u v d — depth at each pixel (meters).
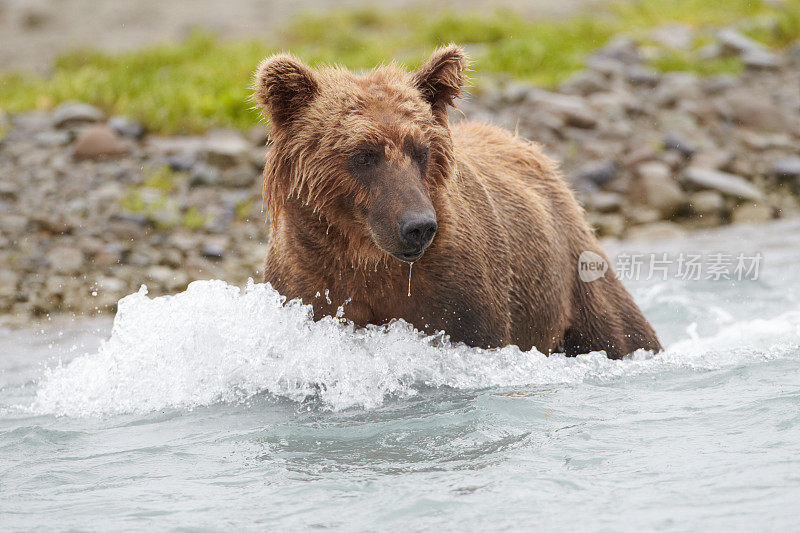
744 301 15.96
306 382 10.41
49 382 11.72
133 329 11.06
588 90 29.47
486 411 9.51
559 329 12.03
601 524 7.05
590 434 8.82
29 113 27.14
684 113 28.25
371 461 8.44
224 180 23.06
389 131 9.30
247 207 22.05
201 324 10.80
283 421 9.66
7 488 8.28
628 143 26.64
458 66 10.02
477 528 7.09
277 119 9.77
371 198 9.29
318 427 9.39
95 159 23.75
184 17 42.50
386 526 7.18
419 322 10.14
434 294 9.98
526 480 7.86
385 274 9.81
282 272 10.19
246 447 8.98
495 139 12.38
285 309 10.16
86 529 7.32
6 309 17.03
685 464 8.05
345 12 40.94
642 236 22.78
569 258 12.16
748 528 6.88
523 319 11.30
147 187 22.52
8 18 42.50
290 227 9.93
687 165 25.89
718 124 28.05
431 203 9.29
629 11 39.66
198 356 10.80
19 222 20.02
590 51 33.53
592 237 12.61
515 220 11.31
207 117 26.66
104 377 11.08
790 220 23.78
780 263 18.77
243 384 10.70
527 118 27.02
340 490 7.83
